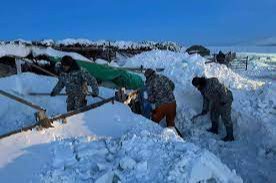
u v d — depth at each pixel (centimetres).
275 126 976
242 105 1070
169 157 595
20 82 1021
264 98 1080
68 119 752
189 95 1102
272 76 2136
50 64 1233
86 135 714
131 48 1895
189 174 554
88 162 604
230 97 965
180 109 1059
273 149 898
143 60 1361
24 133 684
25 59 1202
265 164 838
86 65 1164
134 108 959
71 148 645
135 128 751
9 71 1220
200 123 1032
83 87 835
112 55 1664
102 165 586
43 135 687
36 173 589
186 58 1316
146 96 966
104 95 1030
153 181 551
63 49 1551
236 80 1232
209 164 564
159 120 928
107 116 784
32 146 652
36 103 948
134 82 1130
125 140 642
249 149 917
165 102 923
